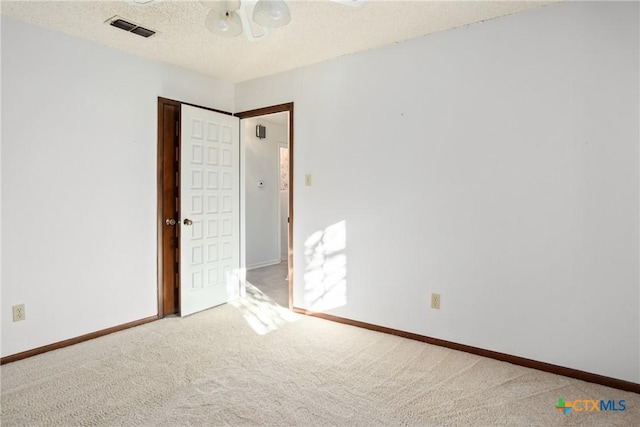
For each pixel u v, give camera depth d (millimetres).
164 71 3430
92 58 2943
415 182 2922
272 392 2160
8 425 1845
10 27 2520
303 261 3572
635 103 2160
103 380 2291
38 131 2660
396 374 2383
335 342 2900
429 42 2834
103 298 3041
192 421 1884
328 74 3354
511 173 2539
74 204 2857
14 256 2564
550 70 2396
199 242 3602
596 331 2295
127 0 1709
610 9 2217
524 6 2414
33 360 2566
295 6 2395
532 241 2480
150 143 3348
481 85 2635
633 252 2186
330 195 3375
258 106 3861
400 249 3008
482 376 2363
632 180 2176
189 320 3398
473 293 2701
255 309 3729
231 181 3920
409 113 2936
